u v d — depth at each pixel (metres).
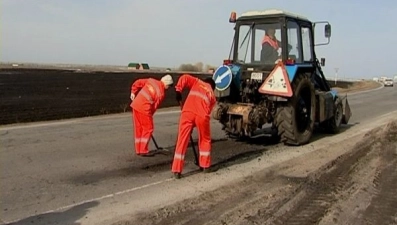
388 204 5.07
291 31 8.94
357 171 6.64
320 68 10.23
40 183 5.74
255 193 5.42
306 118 9.14
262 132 10.53
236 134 9.20
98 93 20.00
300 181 6.02
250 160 7.42
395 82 74.00
